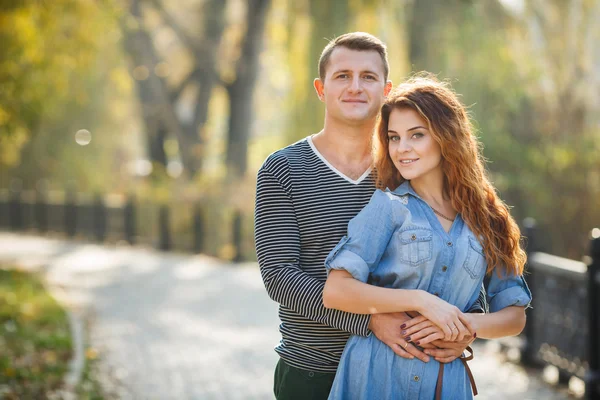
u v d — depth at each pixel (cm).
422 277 389
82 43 1759
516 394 866
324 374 420
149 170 3266
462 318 380
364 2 2334
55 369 916
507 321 400
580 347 863
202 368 999
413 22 2292
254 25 3170
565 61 2319
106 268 2100
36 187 4003
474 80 2230
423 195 407
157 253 2503
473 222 398
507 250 407
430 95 393
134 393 876
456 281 392
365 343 394
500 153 2223
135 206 2744
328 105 430
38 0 1562
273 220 412
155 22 3703
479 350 1087
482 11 2319
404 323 385
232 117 3269
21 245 2761
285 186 415
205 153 3472
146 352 1088
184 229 2577
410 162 395
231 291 1689
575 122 2300
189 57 3606
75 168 4000
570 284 884
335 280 384
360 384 390
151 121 3425
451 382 389
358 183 421
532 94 2341
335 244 414
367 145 432
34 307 1340
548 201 2203
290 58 2550
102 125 4116
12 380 854
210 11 3281
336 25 2367
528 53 2356
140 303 1524
